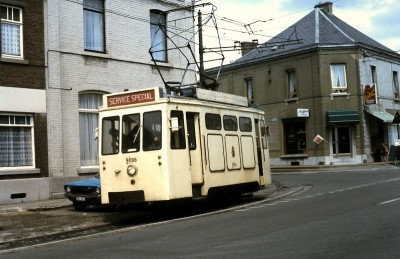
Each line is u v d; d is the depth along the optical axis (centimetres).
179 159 1259
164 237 959
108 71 2050
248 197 1764
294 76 3616
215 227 1051
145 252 809
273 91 3719
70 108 1909
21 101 1752
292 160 3572
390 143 3716
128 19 2147
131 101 1289
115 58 2077
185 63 2403
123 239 976
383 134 3684
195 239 907
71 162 1895
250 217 1184
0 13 1727
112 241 962
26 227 1231
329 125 3384
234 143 1534
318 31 3612
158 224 1173
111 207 1633
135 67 2159
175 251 801
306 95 3509
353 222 997
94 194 1518
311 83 3478
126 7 2141
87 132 1984
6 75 1716
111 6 2081
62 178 1848
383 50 3728
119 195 1269
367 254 702
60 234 1152
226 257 730
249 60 3869
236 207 1446
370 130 3538
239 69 3975
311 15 3850
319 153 3416
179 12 2389
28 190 1741
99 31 2059
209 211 1434
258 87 3831
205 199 1381
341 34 3541
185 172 1273
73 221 1323
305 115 3456
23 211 1530
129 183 1260
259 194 1881
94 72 1998
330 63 3462
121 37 2112
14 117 1750
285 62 3644
